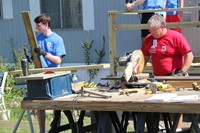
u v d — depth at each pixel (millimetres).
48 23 10562
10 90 17172
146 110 6641
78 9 18547
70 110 7820
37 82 7324
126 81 7980
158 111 6574
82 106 7059
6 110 14609
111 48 11992
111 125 8562
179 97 6688
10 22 19953
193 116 7398
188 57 9188
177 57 9445
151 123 8148
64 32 18781
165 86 7547
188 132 9547
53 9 19125
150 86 7480
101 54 17984
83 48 18312
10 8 19906
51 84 7320
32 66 13648
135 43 16906
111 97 7160
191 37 14742
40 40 10531
